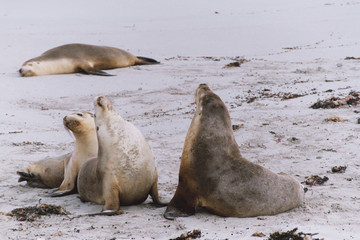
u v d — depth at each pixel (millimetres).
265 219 16031
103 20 113625
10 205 19094
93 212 17828
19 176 24016
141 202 18969
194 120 17516
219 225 15539
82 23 108750
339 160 23312
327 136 27047
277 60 57406
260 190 16391
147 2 139125
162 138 30391
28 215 17047
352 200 17828
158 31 90812
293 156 24578
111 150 17688
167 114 36906
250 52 68375
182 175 17234
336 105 32750
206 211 17500
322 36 75688
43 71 53406
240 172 16578
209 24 97500
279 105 34562
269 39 76375
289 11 109688
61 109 40500
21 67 53750
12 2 147125
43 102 42719
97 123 17969
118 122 17938
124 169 17688
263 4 128625
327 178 20656
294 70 50312
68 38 82625
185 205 17094
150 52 70250
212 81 47188
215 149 16859
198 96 17891
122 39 82125
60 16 122062
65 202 19484
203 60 61312
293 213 16516
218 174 16641
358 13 96500
